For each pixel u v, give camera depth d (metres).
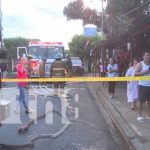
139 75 12.12
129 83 14.88
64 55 31.50
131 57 22.31
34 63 29.69
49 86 26.12
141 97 12.29
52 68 21.12
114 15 37.50
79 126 12.27
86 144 9.89
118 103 17.39
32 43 31.38
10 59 48.41
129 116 13.54
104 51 33.03
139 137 10.23
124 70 25.53
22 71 14.20
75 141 10.19
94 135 10.98
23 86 14.23
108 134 11.15
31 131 11.20
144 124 12.01
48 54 31.25
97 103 18.30
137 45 21.84
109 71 19.03
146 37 20.61
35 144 9.76
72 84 31.34
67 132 11.30
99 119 13.68
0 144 9.41
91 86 28.80
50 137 10.47
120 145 9.84
